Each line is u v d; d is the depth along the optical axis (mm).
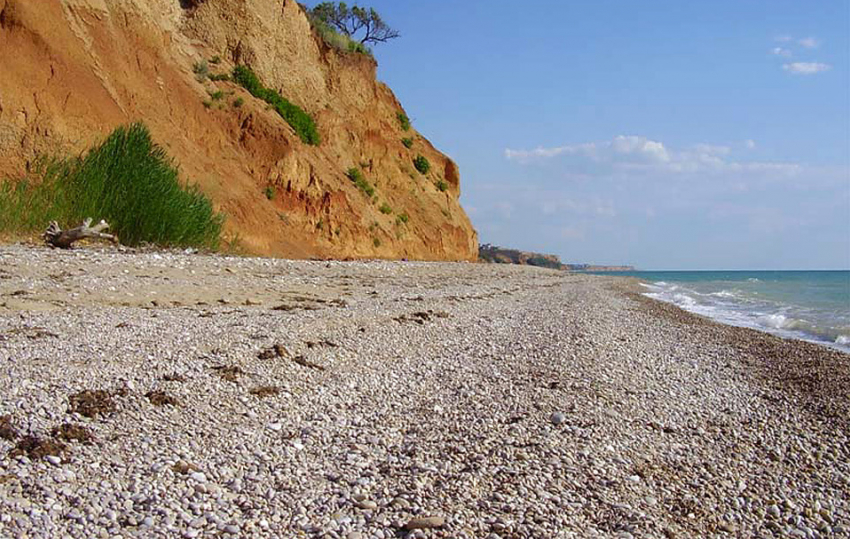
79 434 5516
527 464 5883
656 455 6535
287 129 40938
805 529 5211
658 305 27484
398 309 14992
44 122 25703
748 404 8930
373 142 55000
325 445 6129
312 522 4582
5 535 3992
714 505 5500
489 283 29406
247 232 33344
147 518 4379
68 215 22250
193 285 15234
